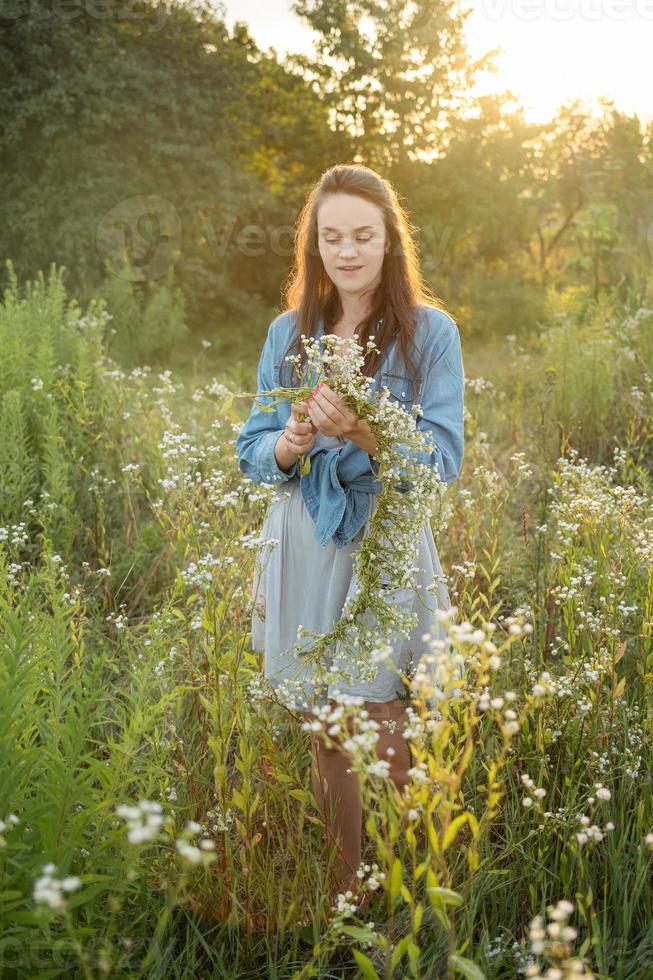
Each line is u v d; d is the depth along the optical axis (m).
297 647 2.16
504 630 3.24
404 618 2.15
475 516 3.44
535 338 14.35
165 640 2.44
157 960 1.86
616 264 19.83
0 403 4.82
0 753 1.72
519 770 2.46
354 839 2.34
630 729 2.47
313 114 25.31
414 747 1.53
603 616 2.70
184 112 21.33
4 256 20.00
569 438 5.63
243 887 2.13
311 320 2.51
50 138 19.89
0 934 1.55
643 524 3.05
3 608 2.16
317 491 2.32
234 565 2.20
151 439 4.99
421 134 25.14
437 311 2.43
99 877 1.69
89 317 6.12
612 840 2.15
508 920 2.15
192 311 22.09
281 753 2.27
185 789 2.23
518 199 26.08
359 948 2.04
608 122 32.69
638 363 6.82
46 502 4.08
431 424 2.33
